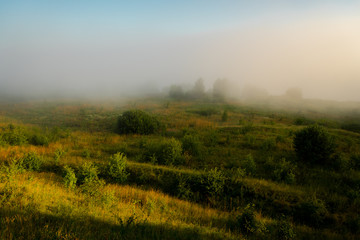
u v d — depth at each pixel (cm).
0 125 2877
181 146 1905
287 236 866
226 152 1892
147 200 1045
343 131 2545
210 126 2978
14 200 720
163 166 1619
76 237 488
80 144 2155
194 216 1009
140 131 2634
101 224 634
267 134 2436
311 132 1653
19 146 1903
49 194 877
